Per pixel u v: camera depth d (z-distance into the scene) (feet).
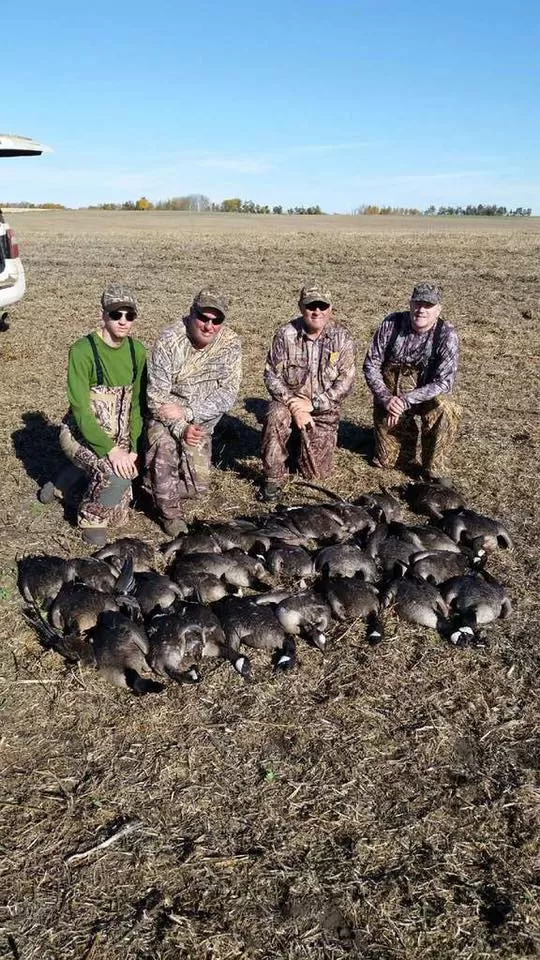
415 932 5.84
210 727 7.79
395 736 7.75
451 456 14.53
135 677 8.18
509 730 7.85
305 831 6.66
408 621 9.52
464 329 24.93
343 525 11.41
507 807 6.92
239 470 14.08
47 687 8.28
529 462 14.32
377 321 25.59
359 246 48.67
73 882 6.17
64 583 9.72
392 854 6.46
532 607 9.84
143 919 5.89
